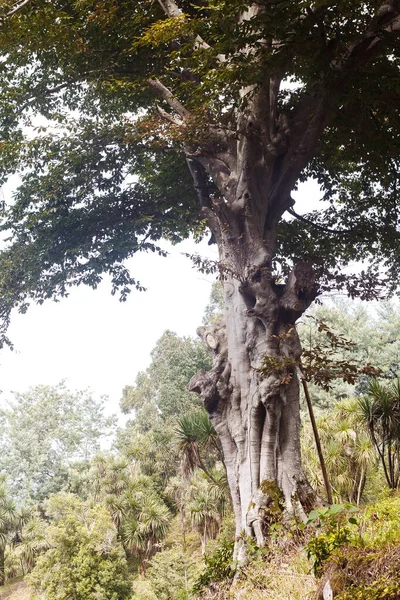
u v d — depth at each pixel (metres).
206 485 30.36
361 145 15.49
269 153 13.27
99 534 30.42
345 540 6.11
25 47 15.55
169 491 36.75
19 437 64.06
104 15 13.58
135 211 21.31
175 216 20.81
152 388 68.38
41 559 30.19
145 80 15.09
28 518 42.81
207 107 12.14
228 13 9.89
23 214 20.58
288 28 9.97
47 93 18.69
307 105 14.50
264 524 10.73
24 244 21.45
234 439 12.38
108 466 38.31
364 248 20.33
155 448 41.59
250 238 12.80
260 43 10.19
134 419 62.59
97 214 20.92
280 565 8.16
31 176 20.02
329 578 5.81
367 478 19.41
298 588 6.52
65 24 14.09
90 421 71.19
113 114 19.77
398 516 6.41
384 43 11.84
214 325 13.63
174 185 20.02
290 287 11.81
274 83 13.55
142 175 20.11
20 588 39.00
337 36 10.78
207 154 14.05
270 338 11.77
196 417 18.19
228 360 12.88
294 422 11.99
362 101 12.31
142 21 13.96
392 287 18.53
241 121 13.17
